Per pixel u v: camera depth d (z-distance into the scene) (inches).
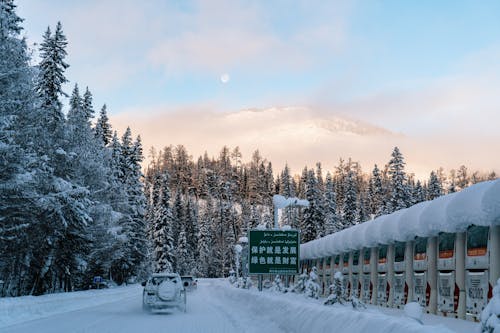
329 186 3494.1
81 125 1603.1
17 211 1143.0
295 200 1489.9
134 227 2507.4
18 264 1274.6
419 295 717.3
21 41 1064.8
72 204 1234.6
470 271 573.0
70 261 1441.9
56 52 1518.2
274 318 610.5
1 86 1029.8
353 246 1030.4
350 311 393.1
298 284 1208.8
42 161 1133.1
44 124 1279.5
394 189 2797.7
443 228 614.2
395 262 821.2
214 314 834.2
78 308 997.2
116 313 858.8
